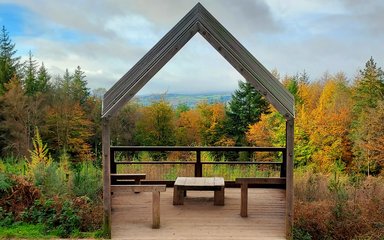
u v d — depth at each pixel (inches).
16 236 239.5
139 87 223.8
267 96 222.4
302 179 410.3
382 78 1257.4
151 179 402.0
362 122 1045.2
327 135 1082.7
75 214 256.7
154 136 1445.6
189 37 224.7
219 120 1492.4
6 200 275.1
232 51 225.9
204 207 295.9
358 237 255.8
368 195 336.2
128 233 240.2
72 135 1282.0
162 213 280.8
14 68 1482.5
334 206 290.4
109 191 233.1
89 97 1466.5
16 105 1192.8
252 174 450.3
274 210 287.1
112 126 1363.2
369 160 1002.1
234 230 245.3
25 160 490.6
